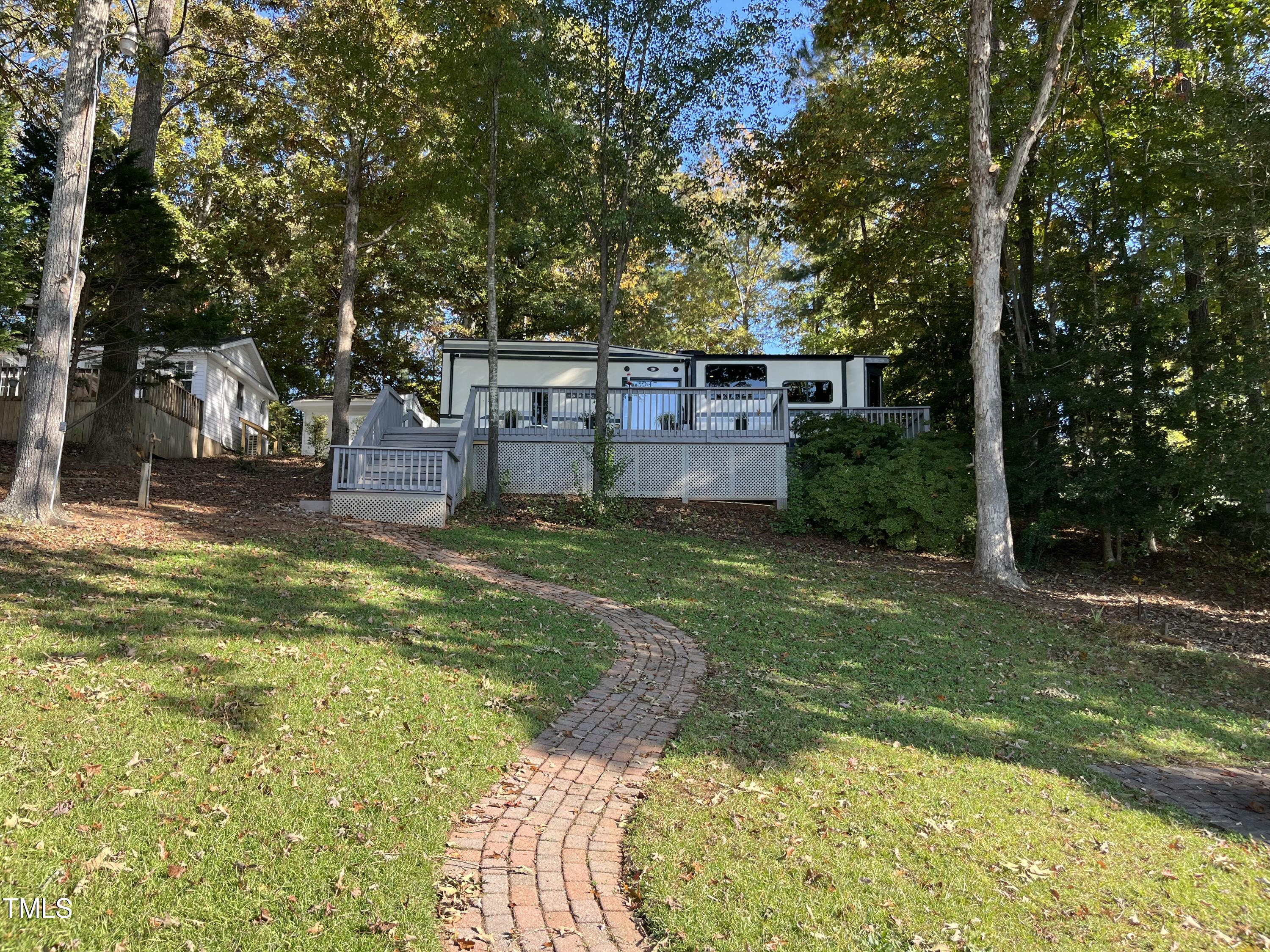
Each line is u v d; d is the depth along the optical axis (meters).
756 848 4.50
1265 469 14.06
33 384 10.48
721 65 15.74
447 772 5.07
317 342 40.75
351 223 21.41
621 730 6.27
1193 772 6.70
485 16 14.71
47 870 3.52
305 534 11.88
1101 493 15.84
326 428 31.83
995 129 17.59
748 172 19.52
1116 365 16.06
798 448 17.97
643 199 16.78
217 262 29.17
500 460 18.11
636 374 24.44
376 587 9.39
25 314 15.34
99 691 5.41
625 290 36.31
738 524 16.70
